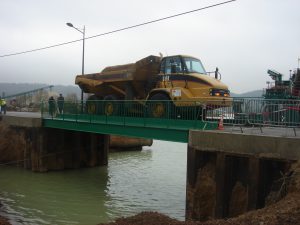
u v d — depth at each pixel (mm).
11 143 27297
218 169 13258
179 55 19438
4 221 13484
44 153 25391
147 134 18188
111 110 21547
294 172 11094
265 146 12234
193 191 13875
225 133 13188
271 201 11930
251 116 14516
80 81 25766
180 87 18641
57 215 16406
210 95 17594
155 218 10797
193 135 14055
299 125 13344
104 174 25328
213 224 9656
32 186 21469
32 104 47500
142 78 21812
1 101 33469
